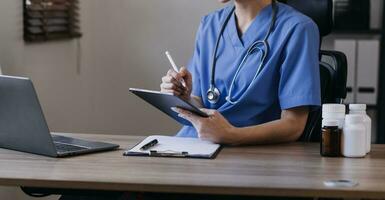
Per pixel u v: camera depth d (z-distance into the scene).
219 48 1.99
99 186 1.34
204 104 2.02
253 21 1.93
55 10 2.99
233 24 1.98
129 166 1.50
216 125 1.75
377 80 3.38
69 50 3.18
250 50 1.90
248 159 1.60
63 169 1.46
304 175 1.42
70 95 3.20
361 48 3.36
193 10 3.49
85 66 3.36
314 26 1.88
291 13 1.91
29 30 2.74
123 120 3.57
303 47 1.83
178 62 3.53
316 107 1.83
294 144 1.83
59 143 1.75
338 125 1.64
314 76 1.82
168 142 1.79
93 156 1.62
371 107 3.42
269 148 1.76
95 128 3.47
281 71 1.85
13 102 1.60
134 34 3.53
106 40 3.51
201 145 1.75
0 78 1.60
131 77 3.55
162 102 1.77
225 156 1.63
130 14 3.52
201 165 1.52
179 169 1.47
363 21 3.42
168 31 3.52
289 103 1.82
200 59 2.04
